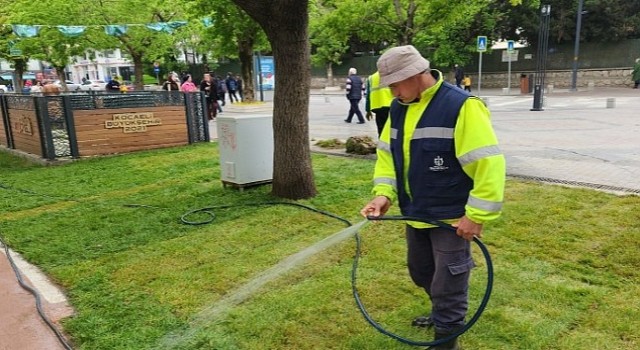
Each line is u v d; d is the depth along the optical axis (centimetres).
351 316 314
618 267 366
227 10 895
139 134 1032
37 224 535
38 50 1875
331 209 547
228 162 652
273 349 281
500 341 279
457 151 227
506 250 408
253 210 554
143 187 708
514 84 3234
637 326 287
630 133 1039
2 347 294
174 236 480
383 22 988
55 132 937
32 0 1543
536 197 554
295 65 561
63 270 402
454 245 239
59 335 302
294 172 588
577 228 450
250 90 1166
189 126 1101
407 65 225
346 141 995
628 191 567
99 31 1623
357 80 1445
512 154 841
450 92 229
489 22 2811
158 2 1616
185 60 4000
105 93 980
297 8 528
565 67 3025
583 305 313
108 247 455
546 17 1634
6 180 786
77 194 678
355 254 414
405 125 240
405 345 279
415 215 247
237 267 396
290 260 402
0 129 1160
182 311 327
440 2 894
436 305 250
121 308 332
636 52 2805
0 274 404
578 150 857
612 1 2727
